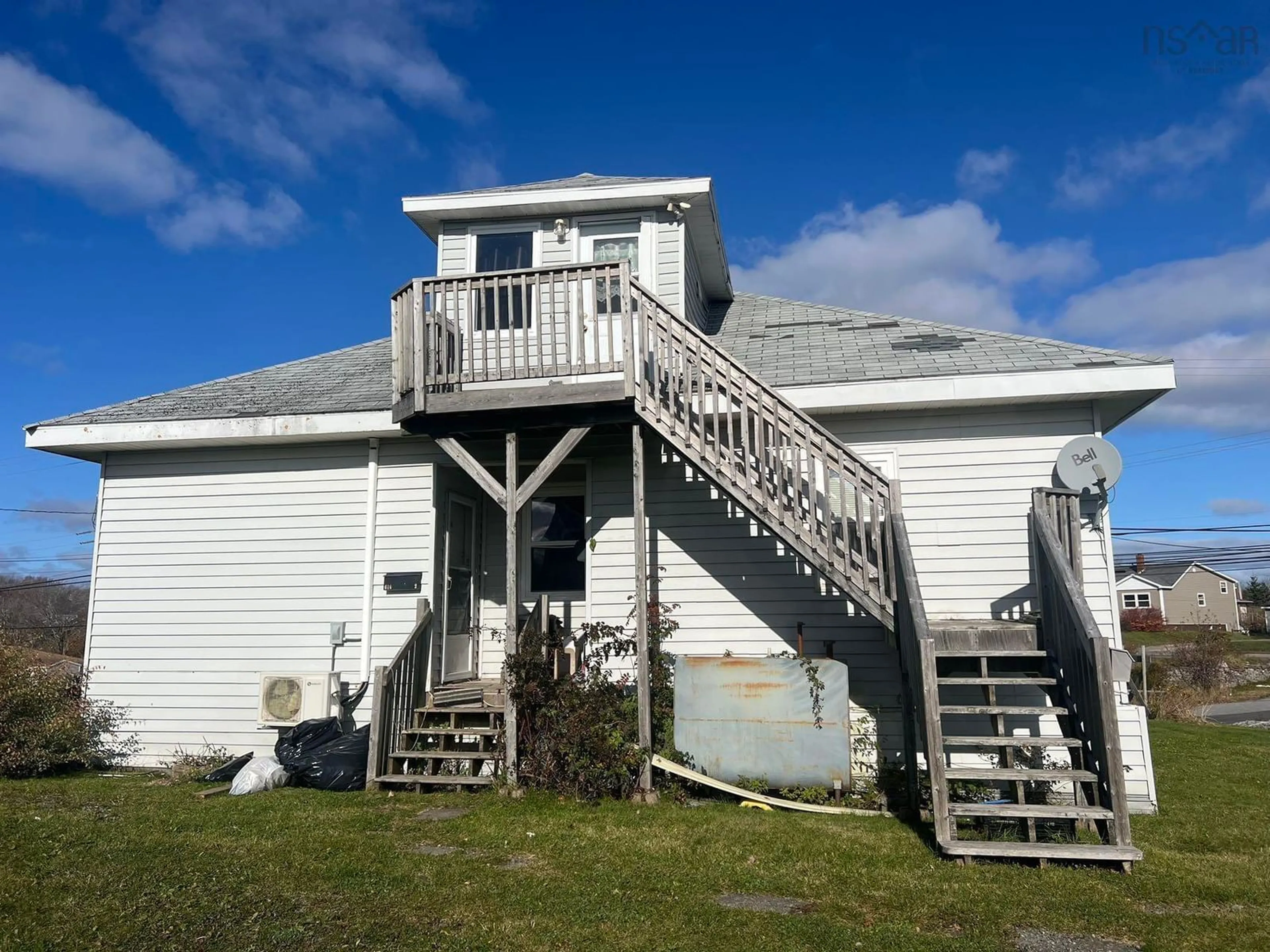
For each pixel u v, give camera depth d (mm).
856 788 7582
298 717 9250
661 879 5289
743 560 8844
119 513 10258
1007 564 8188
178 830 6418
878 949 4250
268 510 9969
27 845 5871
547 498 10188
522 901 4887
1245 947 4281
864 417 8625
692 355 7766
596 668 7859
